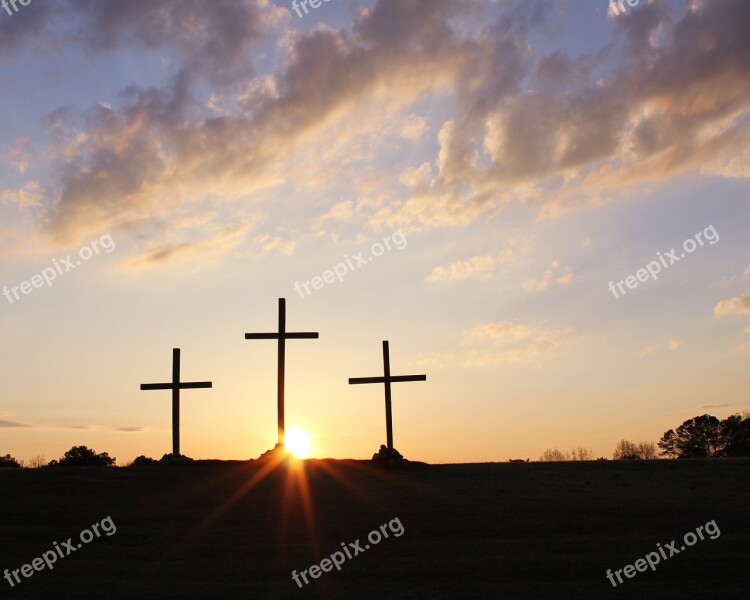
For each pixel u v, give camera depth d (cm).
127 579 2508
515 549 2864
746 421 10188
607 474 4628
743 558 2720
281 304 4491
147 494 3822
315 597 2312
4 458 8025
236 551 2867
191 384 4550
